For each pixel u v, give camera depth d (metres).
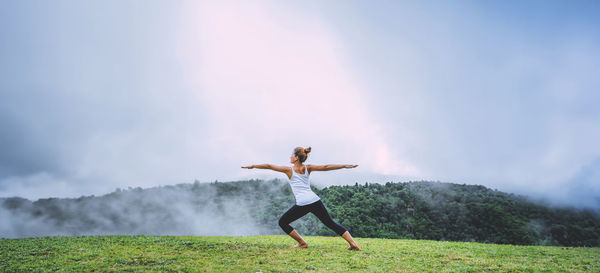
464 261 6.97
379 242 10.78
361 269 6.03
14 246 8.09
